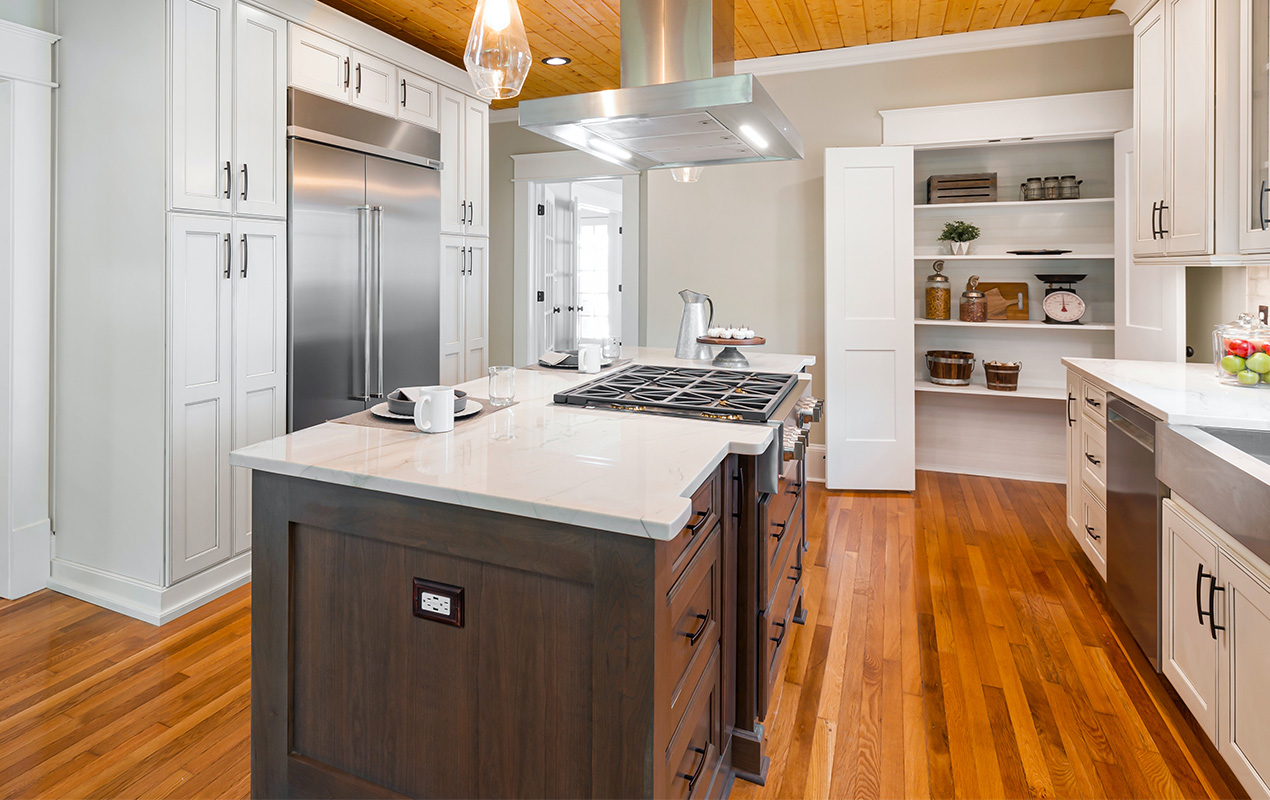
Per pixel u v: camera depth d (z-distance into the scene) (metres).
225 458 2.82
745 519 1.81
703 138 2.49
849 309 4.31
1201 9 2.59
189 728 2.00
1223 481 1.68
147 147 2.56
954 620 2.68
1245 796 1.73
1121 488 2.51
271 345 2.97
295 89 2.99
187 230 2.62
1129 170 3.81
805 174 4.62
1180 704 2.12
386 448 1.65
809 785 1.80
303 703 1.57
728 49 2.50
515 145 5.76
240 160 2.80
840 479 4.39
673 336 5.01
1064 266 4.38
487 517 1.33
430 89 3.84
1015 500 4.16
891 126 4.33
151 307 2.59
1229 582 1.70
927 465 4.82
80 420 2.80
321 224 3.14
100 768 1.83
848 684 2.26
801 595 2.70
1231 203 2.49
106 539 2.77
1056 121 4.03
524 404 2.23
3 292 2.71
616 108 2.16
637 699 1.24
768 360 3.29
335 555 1.51
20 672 2.28
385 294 3.49
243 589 2.92
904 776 1.83
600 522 1.21
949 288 4.46
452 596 1.39
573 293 6.49
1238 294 3.00
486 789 1.40
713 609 1.63
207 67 2.66
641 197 5.36
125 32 2.59
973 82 4.23
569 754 1.32
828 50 4.39
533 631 1.33
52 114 2.79
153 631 2.56
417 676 1.45
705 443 1.70
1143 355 3.60
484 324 4.39
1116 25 3.92
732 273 4.84
